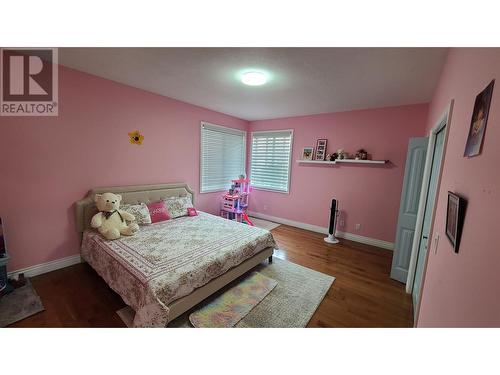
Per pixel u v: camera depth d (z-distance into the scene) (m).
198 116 3.81
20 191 2.12
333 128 3.88
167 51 1.85
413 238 2.38
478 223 0.71
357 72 2.12
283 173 4.62
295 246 3.48
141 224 2.73
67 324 1.68
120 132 2.79
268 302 2.05
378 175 3.49
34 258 2.26
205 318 1.80
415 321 1.71
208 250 2.12
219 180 4.48
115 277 1.86
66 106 2.32
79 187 2.50
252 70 2.19
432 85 2.35
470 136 0.88
